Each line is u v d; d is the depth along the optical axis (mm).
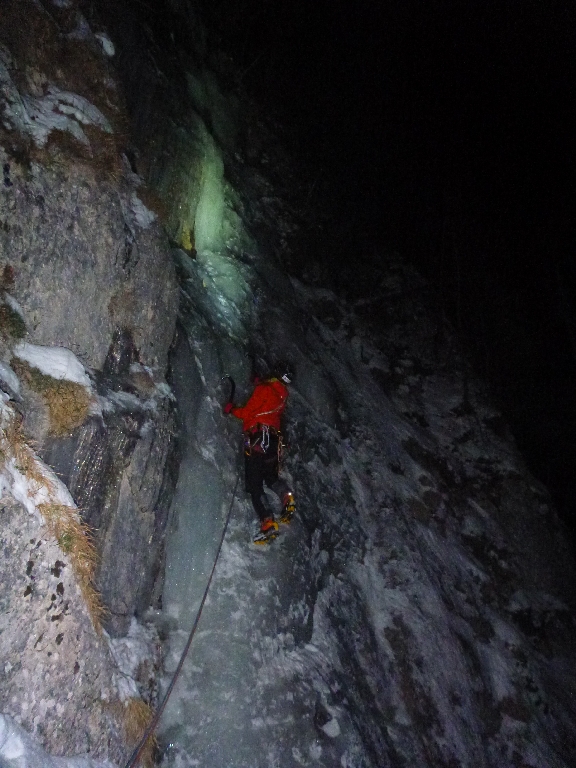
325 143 12422
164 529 4547
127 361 4594
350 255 11383
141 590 4293
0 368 3418
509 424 11648
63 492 3287
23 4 4574
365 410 8844
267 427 5391
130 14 6926
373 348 10461
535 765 6527
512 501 9719
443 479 9250
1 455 2943
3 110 3908
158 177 6691
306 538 5828
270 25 12445
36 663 2934
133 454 4152
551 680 7871
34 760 2705
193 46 10078
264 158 11234
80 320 4207
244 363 6531
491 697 6867
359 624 6020
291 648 4957
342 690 5035
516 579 8859
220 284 7496
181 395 5207
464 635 7145
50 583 3053
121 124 5133
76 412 3715
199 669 4324
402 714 5699
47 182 4059
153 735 3705
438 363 10820
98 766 3139
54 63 4738
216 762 3977
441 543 8117
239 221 8875
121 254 4543
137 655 3951
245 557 5090
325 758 4352
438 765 5602
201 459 5152
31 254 3893
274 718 4344
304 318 9391
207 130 8297
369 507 7410
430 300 11477
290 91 12586
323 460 7273
